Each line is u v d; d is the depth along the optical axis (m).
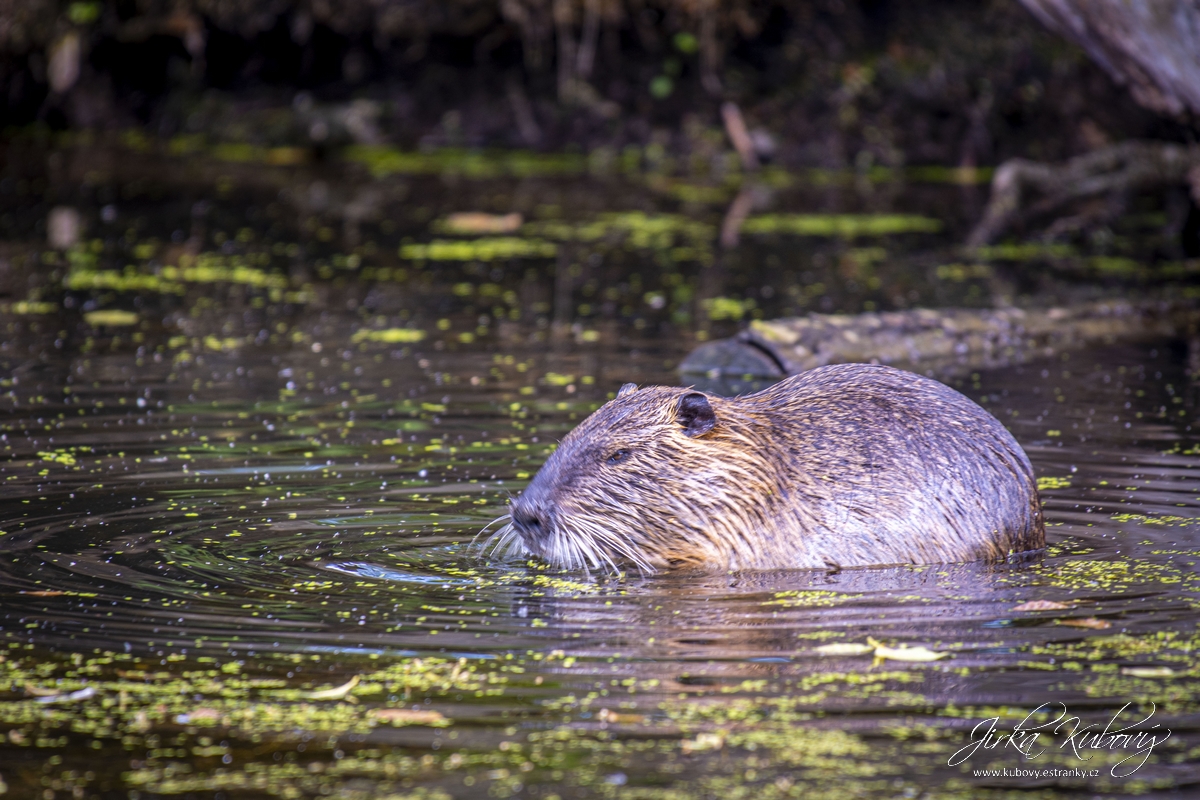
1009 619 8.39
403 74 39.28
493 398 15.00
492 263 25.61
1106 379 16.72
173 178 35.22
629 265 25.67
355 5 38.06
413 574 9.28
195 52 38.41
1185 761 6.49
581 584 9.23
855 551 9.70
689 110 39.25
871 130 39.31
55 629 8.05
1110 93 37.38
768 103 39.28
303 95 39.34
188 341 18.08
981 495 9.80
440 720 6.88
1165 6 21.55
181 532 10.03
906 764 6.43
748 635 8.10
